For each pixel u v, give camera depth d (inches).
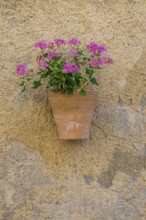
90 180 78.4
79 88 74.8
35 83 75.2
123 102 82.0
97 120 80.4
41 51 77.5
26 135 77.5
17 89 78.4
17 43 79.5
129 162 80.3
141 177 80.3
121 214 78.5
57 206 76.8
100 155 79.5
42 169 77.2
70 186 77.6
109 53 82.4
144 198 79.9
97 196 78.1
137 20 84.4
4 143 76.7
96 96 77.2
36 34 80.4
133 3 84.7
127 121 81.4
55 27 81.1
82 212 77.2
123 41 83.3
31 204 76.0
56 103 73.1
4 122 77.2
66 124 73.2
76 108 72.9
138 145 81.2
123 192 79.2
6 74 78.4
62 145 78.4
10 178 76.0
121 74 82.4
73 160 78.4
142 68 83.4
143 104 82.6
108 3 83.7
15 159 76.6
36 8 80.9
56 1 81.7
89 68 76.8
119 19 83.7
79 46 81.2
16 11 80.1
